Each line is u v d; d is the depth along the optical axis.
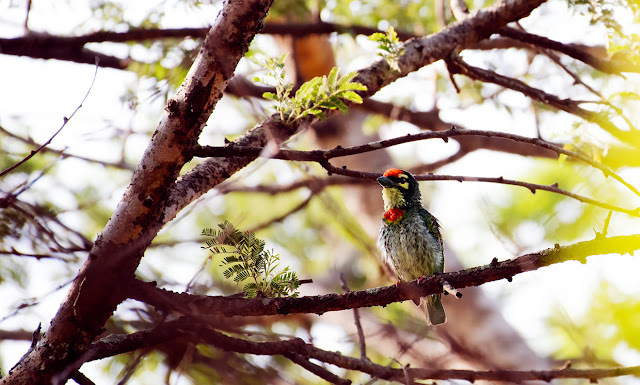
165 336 8.57
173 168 7.80
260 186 15.53
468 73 12.39
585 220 15.56
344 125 18.28
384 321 13.02
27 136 12.41
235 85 11.48
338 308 8.40
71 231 10.32
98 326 8.24
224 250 8.39
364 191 17.88
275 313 8.40
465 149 16.78
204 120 7.70
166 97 10.99
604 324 15.30
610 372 9.28
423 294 8.33
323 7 15.34
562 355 15.56
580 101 11.71
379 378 9.36
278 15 14.57
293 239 17.89
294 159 8.04
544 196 16.12
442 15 14.46
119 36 12.16
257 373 11.10
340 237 17.81
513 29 12.51
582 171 15.46
